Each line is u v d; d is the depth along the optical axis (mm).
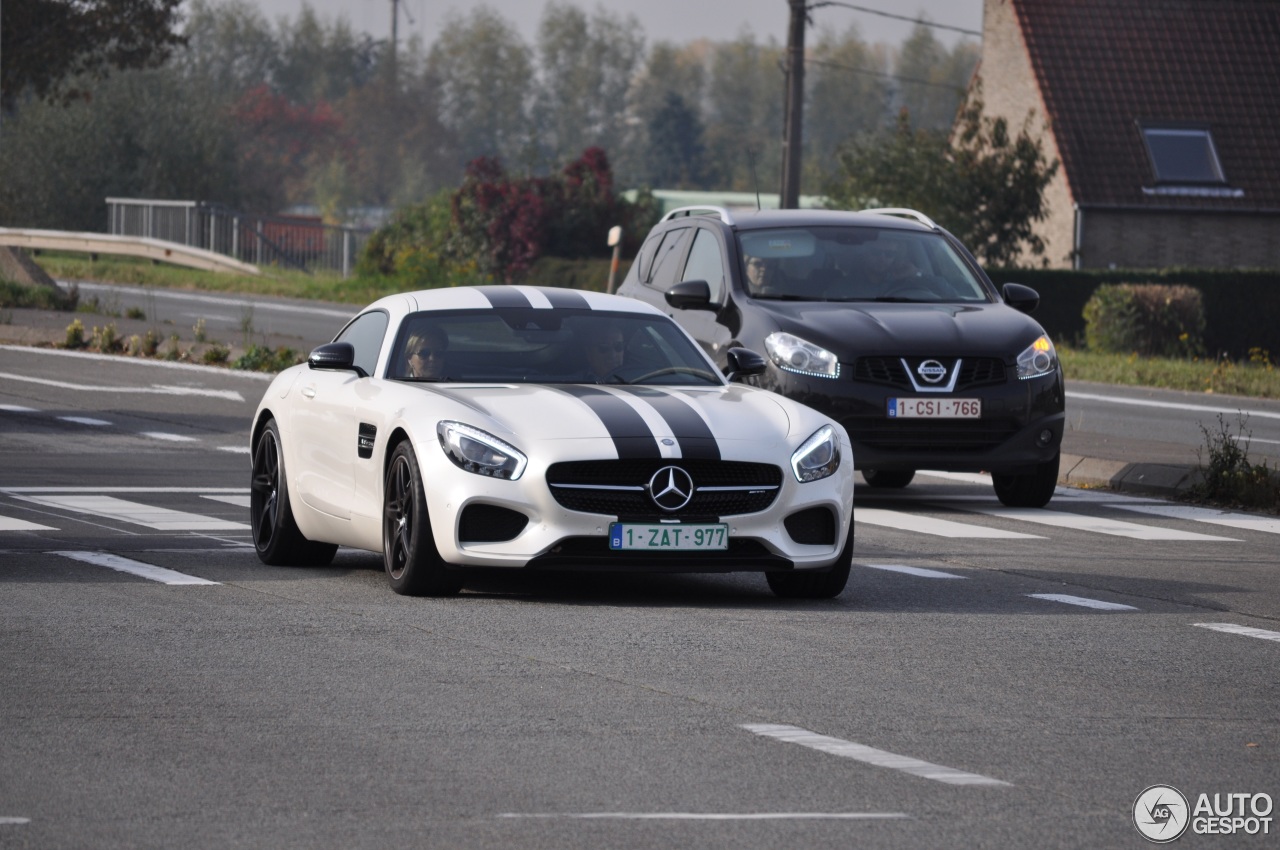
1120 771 10336
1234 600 16844
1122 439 30781
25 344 46688
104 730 10891
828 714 11633
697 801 9523
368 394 16875
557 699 11898
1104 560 19469
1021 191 77688
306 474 17656
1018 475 24391
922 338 23469
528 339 17562
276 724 11102
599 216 93250
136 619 14547
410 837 8812
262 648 13445
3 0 82375
